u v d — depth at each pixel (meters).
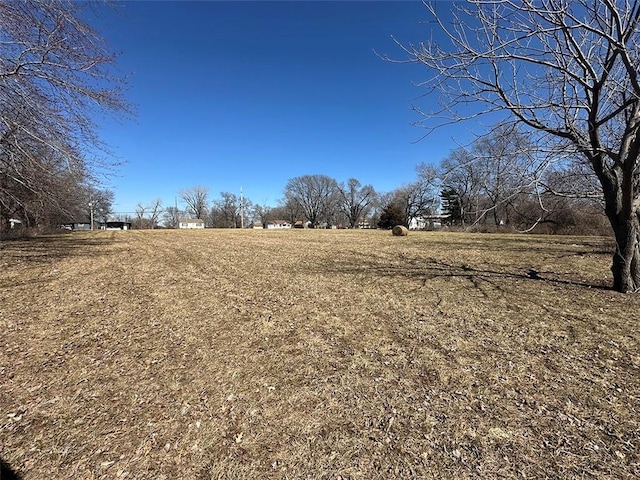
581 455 2.43
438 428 2.73
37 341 4.54
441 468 2.32
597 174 6.34
